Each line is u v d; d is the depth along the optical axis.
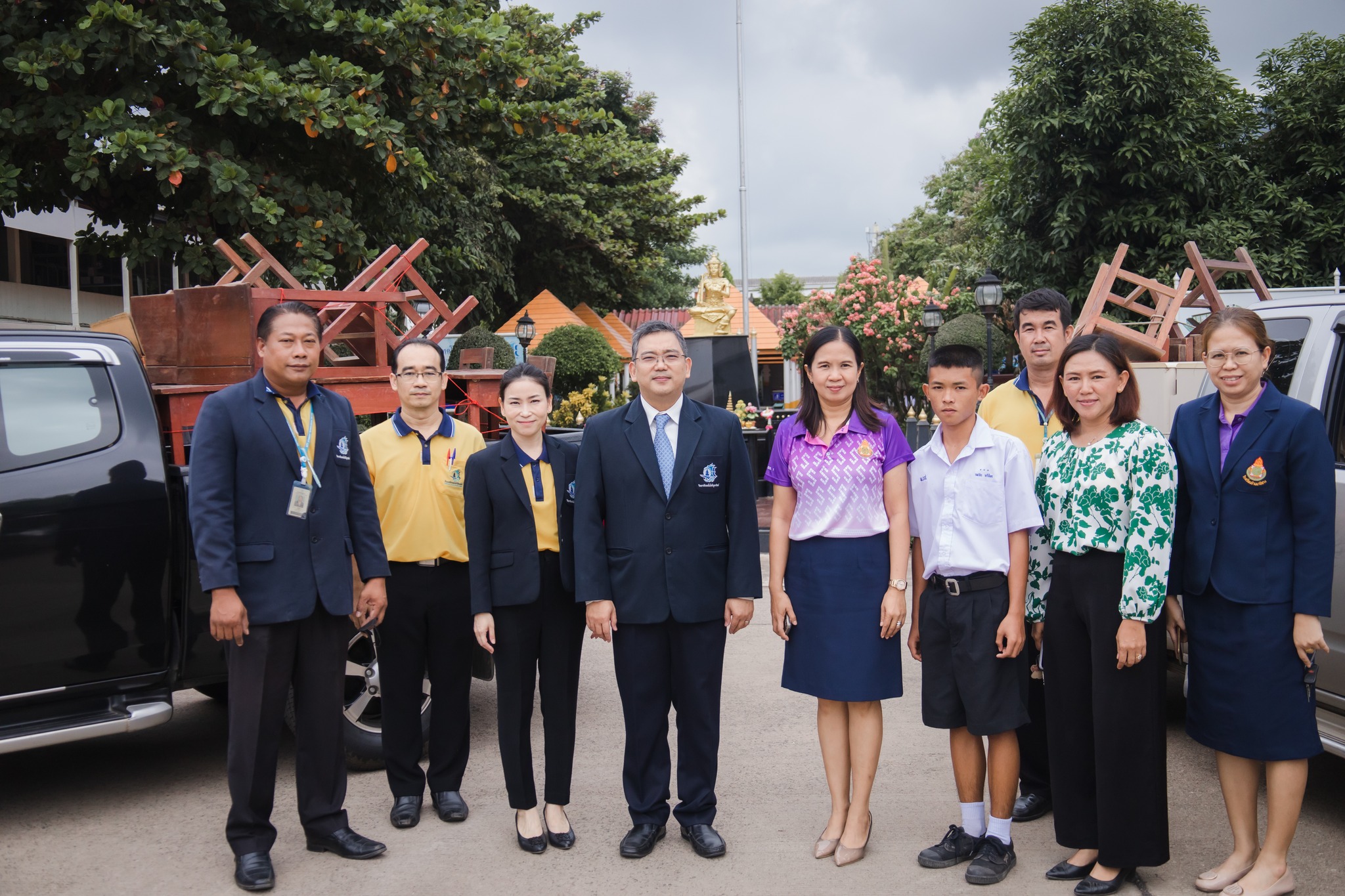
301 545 3.43
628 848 3.54
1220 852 3.47
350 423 3.68
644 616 3.54
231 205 8.94
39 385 3.90
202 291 4.78
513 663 3.64
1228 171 17.92
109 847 3.69
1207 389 4.85
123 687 4.00
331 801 3.60
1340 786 4.12
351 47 9.74
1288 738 3.04
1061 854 3.52
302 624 3.50
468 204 19.70
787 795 4.14
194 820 3.96
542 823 3.81
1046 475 3.38
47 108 8.21
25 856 3.61
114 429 4.02
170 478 4.12
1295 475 3.06
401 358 4.01
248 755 3.37
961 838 3.47
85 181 8.16
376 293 5.31
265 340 3.44
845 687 3.45
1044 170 18.42
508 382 3.69
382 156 9.12
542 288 27.48
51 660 3.80
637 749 3.63
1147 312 7.72
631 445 3.58
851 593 3.47
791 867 3.44
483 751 4.77
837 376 3.48
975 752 3.45
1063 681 3.29
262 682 3.38
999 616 3.32
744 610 3.62
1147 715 3.12
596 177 26.02
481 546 3.65
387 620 3.88
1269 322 4.24
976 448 3.38
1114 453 3.15
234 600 3.29
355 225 9.98
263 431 3.41
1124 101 17.80
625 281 28.62
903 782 4.25
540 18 23.22
